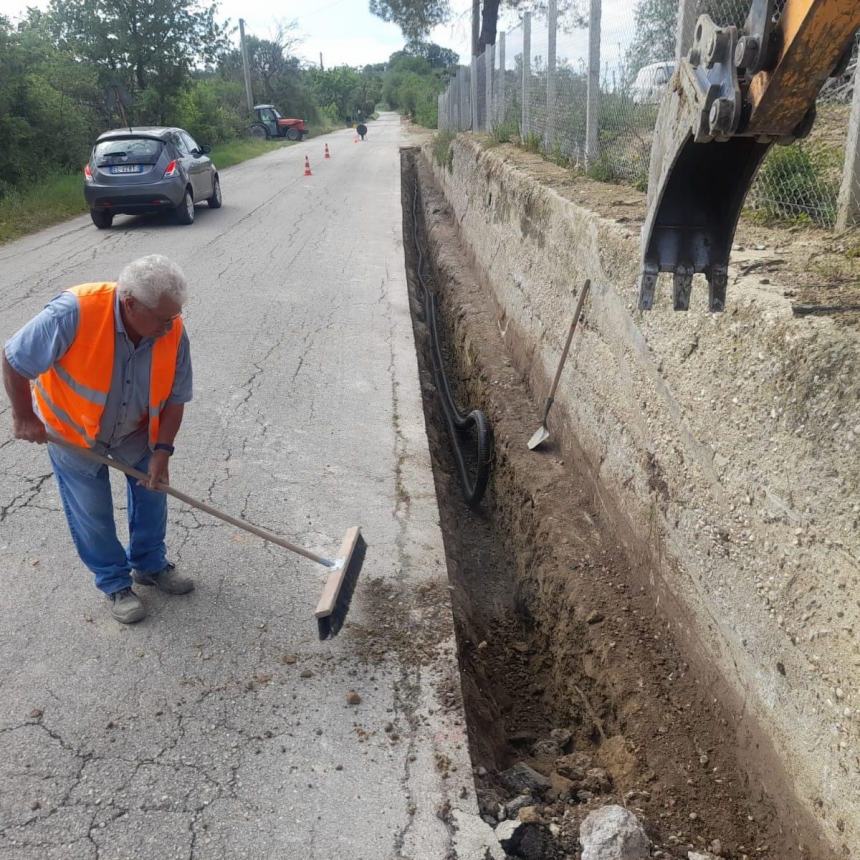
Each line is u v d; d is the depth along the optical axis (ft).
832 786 8.90
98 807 9.16
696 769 11.16
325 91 244.63
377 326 26.73
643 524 14.80
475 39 82.74
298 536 14.62
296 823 9.02
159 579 12.84
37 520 14.79
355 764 9.82
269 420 19.57
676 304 8.30
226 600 12.77
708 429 12.10
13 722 10.34
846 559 8.76
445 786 9.54
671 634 13.52
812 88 6.07
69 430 10.78
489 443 22.31
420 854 8.69
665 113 7.56
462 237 43.75
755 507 10.72
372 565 13.83
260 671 11.30
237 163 91.50
